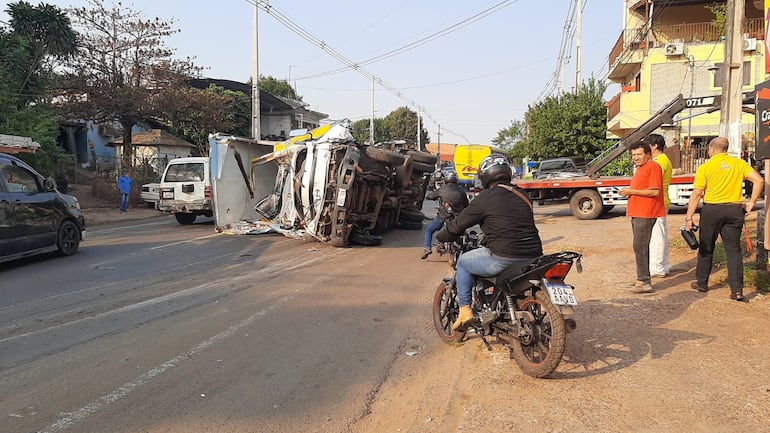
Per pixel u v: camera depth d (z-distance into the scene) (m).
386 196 13.48
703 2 30.23
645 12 31.17
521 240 4.64
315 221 12.27
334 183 12.02
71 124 34.78
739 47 8.34
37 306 7.18
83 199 25.59
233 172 15.05
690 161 21.98
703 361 4.66
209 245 12.71
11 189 9.89
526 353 4.76
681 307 6.29
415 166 15.66
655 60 28.62
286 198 13.37
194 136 35.25
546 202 23.03
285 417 4.02
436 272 9.48
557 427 3.64
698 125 27.48
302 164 12.84
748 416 3.68
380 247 12.46
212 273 9.37
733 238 6.48
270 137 43.75
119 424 3.88
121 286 8.36
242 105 41.69
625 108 29.03
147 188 24.53
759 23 26.19
